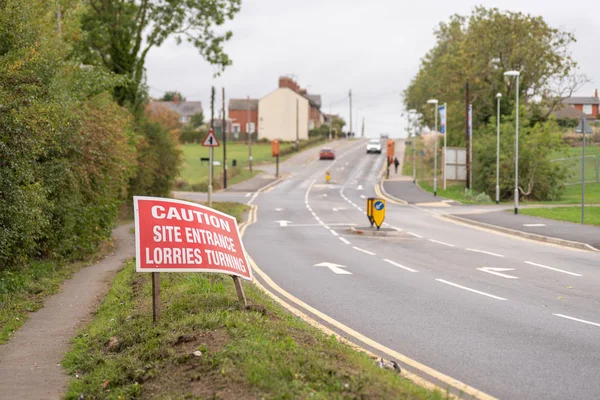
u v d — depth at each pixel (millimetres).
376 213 27141
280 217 36031
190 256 8312
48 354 8211
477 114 64500
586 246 21391
